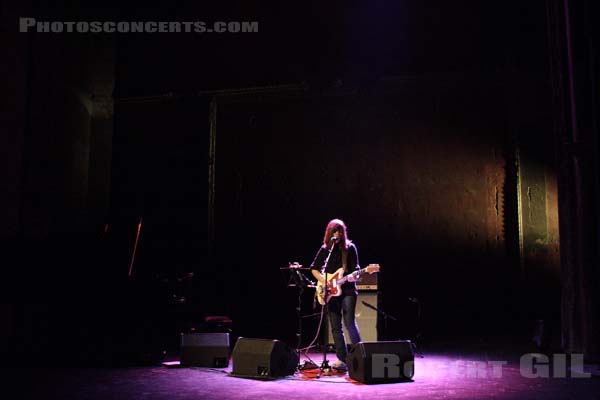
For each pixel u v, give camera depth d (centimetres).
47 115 732
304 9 899
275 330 842
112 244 579
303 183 870
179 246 898
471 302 789
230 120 910
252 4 920
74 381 448
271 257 869
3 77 661
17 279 588
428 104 836
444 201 816
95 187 910
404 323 801
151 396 389
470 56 829
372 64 862
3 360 553
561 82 580
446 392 398
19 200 656
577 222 562
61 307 579
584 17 551
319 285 493
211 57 925
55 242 589
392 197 834
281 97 893
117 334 561
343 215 848
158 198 914
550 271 762
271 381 445
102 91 930
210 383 436
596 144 534
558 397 380
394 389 410
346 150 859
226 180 899
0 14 666
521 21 811
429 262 811
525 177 784
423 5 856
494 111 809
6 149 654
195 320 848
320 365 518
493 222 795
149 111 934
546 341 634
